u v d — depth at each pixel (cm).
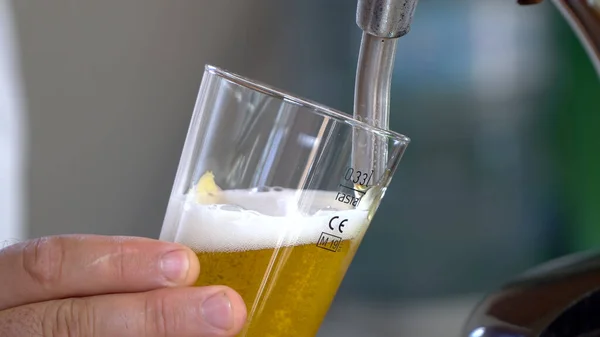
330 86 115
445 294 123
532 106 120
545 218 123
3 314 44
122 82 113
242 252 43
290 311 44
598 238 124
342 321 123
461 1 116
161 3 112
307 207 44
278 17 115
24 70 105
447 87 118
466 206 122
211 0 114
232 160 44
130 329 43
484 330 48
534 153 122
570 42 118
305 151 44
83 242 44
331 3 113
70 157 112
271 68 116
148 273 43
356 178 44
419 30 116
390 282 124
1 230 101
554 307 48
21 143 105
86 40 110
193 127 46
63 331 43
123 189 116
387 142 44
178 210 45
